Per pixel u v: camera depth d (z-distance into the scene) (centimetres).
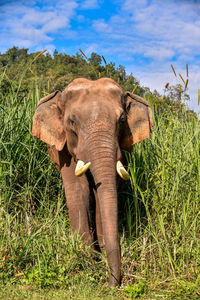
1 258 428
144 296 379
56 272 411
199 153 600
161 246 475
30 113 642
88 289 383
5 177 556
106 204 393
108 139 430
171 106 659
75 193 510
